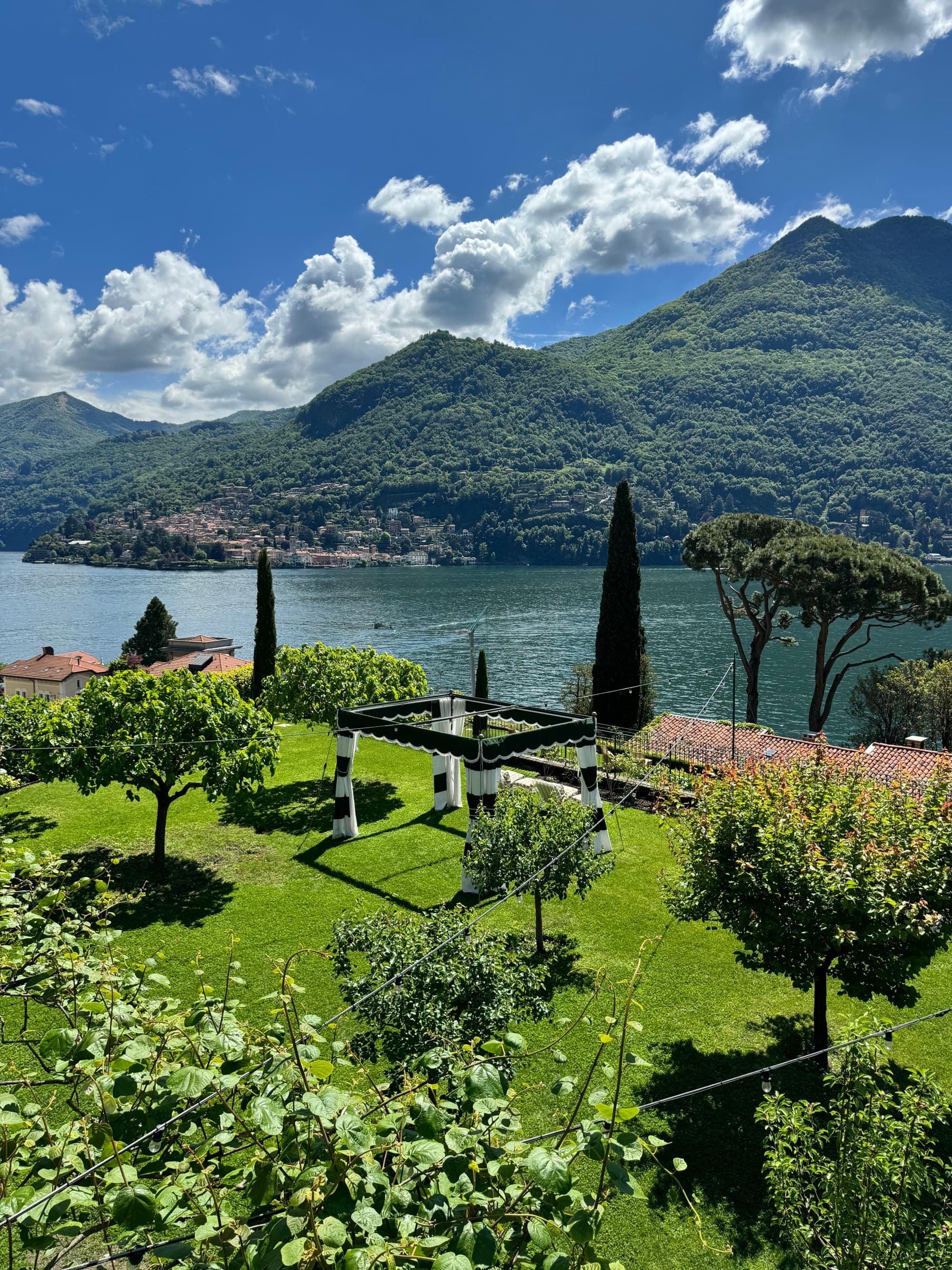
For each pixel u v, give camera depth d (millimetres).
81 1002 3932
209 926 15500
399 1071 6988
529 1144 3193
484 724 25672
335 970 9992
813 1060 11633
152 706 17594
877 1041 6000
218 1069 3609
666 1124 10273
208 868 18578
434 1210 2840
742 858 11172
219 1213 2881
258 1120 2744
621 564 32750
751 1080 11164
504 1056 3594
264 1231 2666
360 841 20531
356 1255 2445
